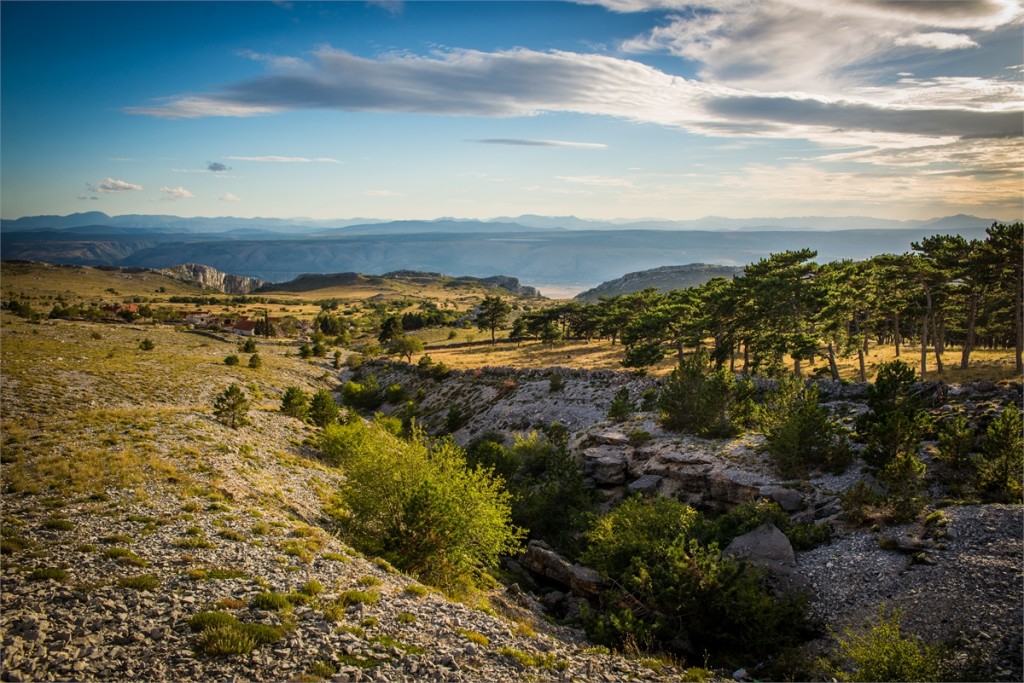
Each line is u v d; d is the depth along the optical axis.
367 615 19.64
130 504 26.95
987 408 39.03
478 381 93.00
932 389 43.97
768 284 66.19
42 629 15.23
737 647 24.78
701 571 26.25
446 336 188.62
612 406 61.59
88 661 14.24
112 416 47.06
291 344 183.25
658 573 28.12
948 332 99.44
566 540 40.19
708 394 50.22
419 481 30.09
